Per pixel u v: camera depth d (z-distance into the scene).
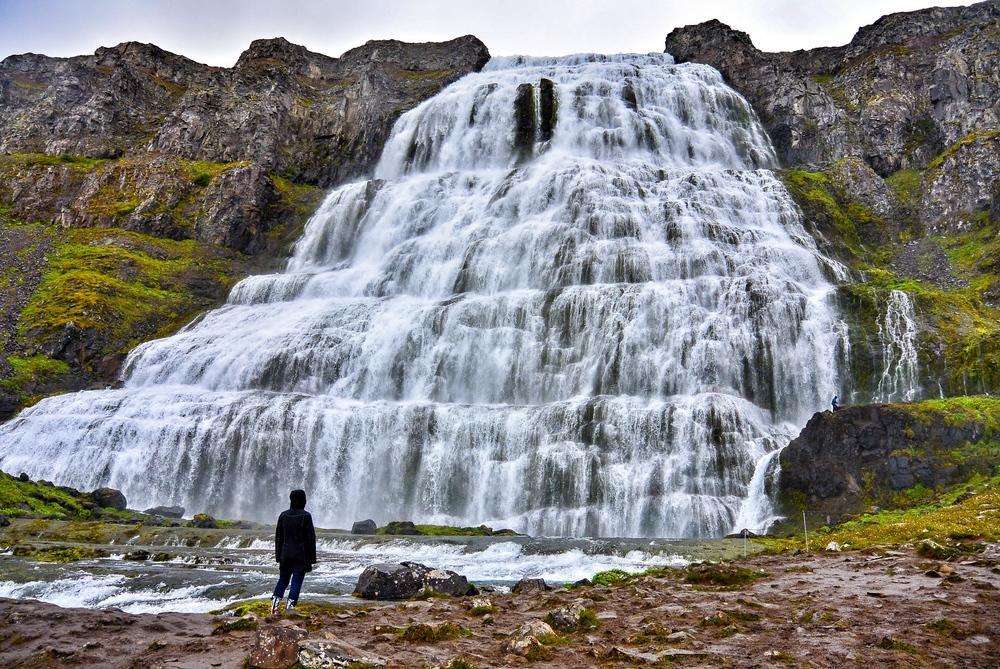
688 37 106.50
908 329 50.44
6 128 104.56
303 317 62.66
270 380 57.19
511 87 88.44
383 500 47.12
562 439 45.53
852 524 33.94
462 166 86.50
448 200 75.38
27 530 35.38
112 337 66.25
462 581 20.58
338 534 35.56
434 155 89.00
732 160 83.88
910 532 24.12
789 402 50.94
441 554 30.75
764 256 61.69
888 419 39.16
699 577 19.03
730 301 54.69
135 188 86.00
